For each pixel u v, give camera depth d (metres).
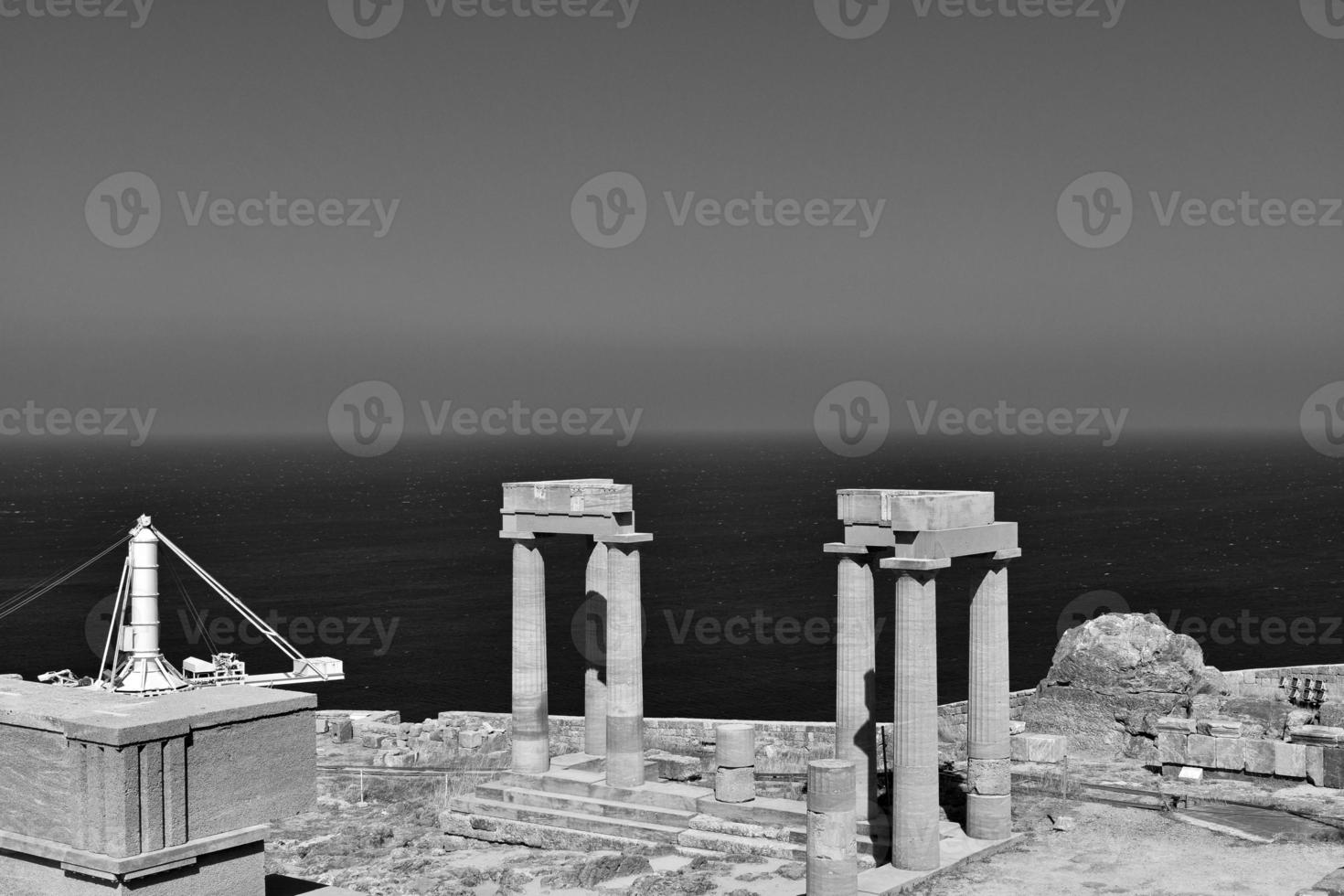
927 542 30.00
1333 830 32.53
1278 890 28.77
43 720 19.41
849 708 32.81
